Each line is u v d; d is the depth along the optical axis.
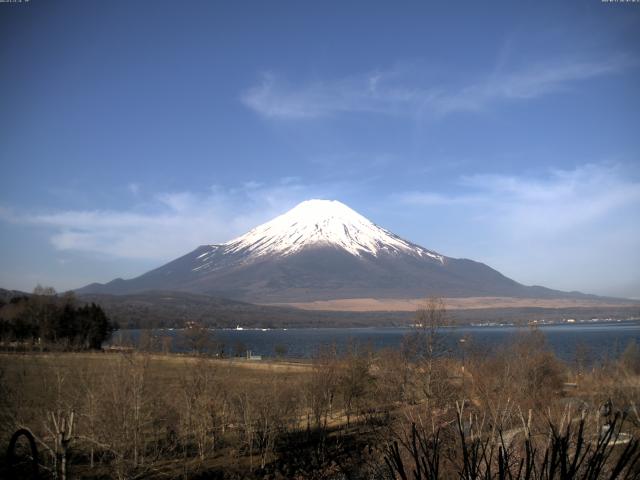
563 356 88.62
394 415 34.69
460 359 45.69
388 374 42.25
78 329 83.75
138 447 28.48
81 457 27.97
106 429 25.77
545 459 6.40
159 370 43.62
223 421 33.88
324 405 41.94
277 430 34.88
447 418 27.73
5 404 25.80
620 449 12.75
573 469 6.11
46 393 29.27
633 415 17.88
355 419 42.25
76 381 31.77
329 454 32.28
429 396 33.38
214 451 33.03
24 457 23.28
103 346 91.62
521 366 41.06
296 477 29.80
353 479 24.73
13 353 51.84
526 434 8.26
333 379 43.81
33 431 24.86
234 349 106.62
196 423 32.34
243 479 29.20
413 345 40.91
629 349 48.34
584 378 45.41
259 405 35.12
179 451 32.03
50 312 83.19
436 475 6.62
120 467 25.19
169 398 33.25
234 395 36.12
